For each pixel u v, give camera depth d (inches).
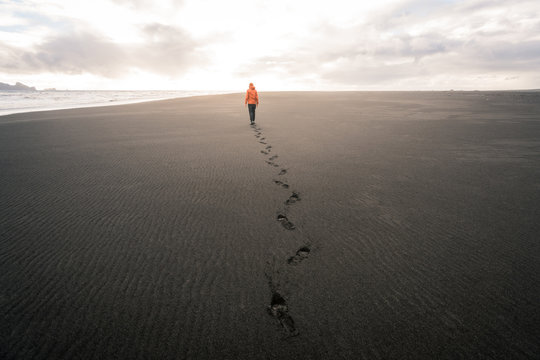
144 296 79.7
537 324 69.4
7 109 824.3
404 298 78.4
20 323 71.1
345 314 73.0
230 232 115.6
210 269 91.7
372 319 71.4
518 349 63.0
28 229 118.1
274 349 63.3
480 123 438.3
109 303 77.2
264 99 1226.6
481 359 60.9
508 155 239.9
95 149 276.2
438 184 171.9
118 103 1041.5
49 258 97.8
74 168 210.1
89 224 122.3
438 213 132.1
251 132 379.2
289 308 75.2
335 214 131.8
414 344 64.4
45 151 268.1
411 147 277.4
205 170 203.8
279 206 141.2
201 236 112.3
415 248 103.3
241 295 80.0
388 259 96.8
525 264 93.1
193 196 154.3
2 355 62.3
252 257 98.3
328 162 224.7
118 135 357.7
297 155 248.7
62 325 70.4
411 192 159.2
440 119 497.7
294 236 112.5
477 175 188.2
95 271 90.9
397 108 737.6
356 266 93.1
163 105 913.5
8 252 101.3
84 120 518.0
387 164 217.9
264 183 175.3
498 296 79.0
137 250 102.7
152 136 350.3
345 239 110.0
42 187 169.0
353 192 159.6
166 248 104.0
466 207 138.3
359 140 316.5
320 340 65.6
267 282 85.5
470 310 74.0
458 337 66.1
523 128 382.3
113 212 134.3
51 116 591.8
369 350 63.0
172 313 73.6
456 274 88.6
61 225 121.4
